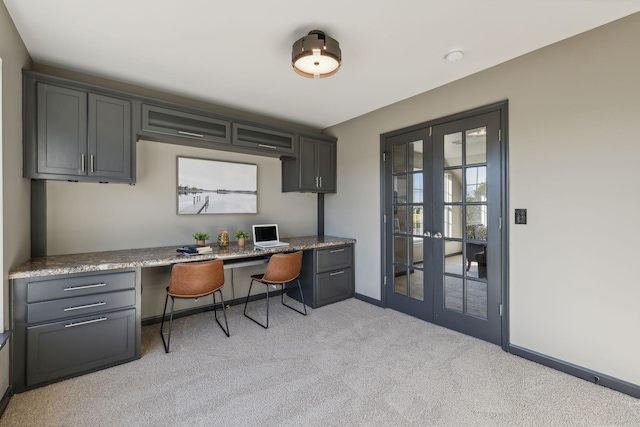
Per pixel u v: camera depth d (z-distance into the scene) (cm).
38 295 196
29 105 216
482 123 262
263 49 219
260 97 312
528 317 234
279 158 402
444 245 294
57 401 183
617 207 193
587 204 204
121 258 245
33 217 242
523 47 218
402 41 208
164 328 294
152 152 306
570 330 213
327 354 241
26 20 184
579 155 208
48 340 199
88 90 239
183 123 289
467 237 276
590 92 202
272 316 326
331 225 426
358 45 213
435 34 200
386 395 189
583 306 207
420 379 206
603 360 199
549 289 223
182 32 197
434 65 243
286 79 269
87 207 272
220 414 172
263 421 166
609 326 196
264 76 263
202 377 209
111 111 249
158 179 310
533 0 167
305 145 385
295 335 277
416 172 317
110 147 248
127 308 229
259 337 273
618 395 188
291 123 407
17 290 190
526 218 234
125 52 223
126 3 169
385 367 222
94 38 204
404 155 329
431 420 167
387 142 346
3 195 178
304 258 367
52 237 255
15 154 198
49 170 223
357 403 181
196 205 334
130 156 258
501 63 246
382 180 353
